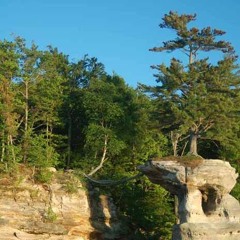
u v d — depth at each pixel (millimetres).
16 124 62312
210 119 57406
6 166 57500
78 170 61219
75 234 56875
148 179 61375
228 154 68875
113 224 59969
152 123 59562
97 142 65250
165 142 70125
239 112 58812
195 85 58031
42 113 66312
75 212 57344
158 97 58656
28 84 65688
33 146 59781
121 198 65438
